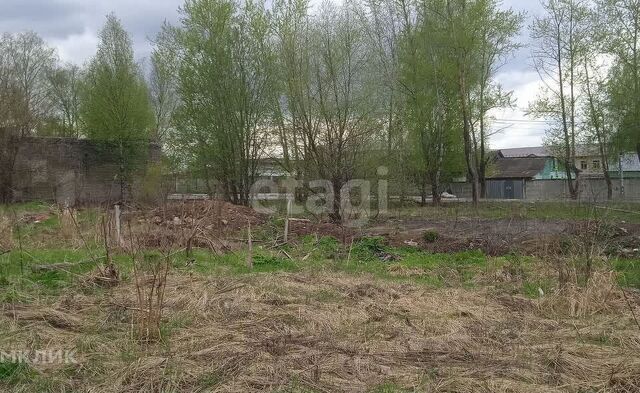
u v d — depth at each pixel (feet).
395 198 63.41
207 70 73.51
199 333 16.52
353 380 13.21
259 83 73.72
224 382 12.84
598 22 87.51
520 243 37.29
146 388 12.59
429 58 83.41
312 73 60.13
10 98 84.38
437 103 84.58
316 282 24.48
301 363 14.10
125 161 90.79
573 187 100.07
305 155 58.65
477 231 44.68
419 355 14.99
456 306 20.36
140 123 92.53
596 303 20.42
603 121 92.27
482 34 84.58
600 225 29.50
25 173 84.17
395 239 41.93
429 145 85.51
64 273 25.11
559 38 93.66
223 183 75.36
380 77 64.08
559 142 99.04
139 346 15.39
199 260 30.53
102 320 17.54
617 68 87.35
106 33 91.91
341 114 57.36
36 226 43.62
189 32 74.49
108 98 90.74
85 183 88.89
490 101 92.53
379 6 84.43
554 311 20.24
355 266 30.89
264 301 20.68
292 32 66.18
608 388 12.85
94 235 34.91
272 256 32.86
